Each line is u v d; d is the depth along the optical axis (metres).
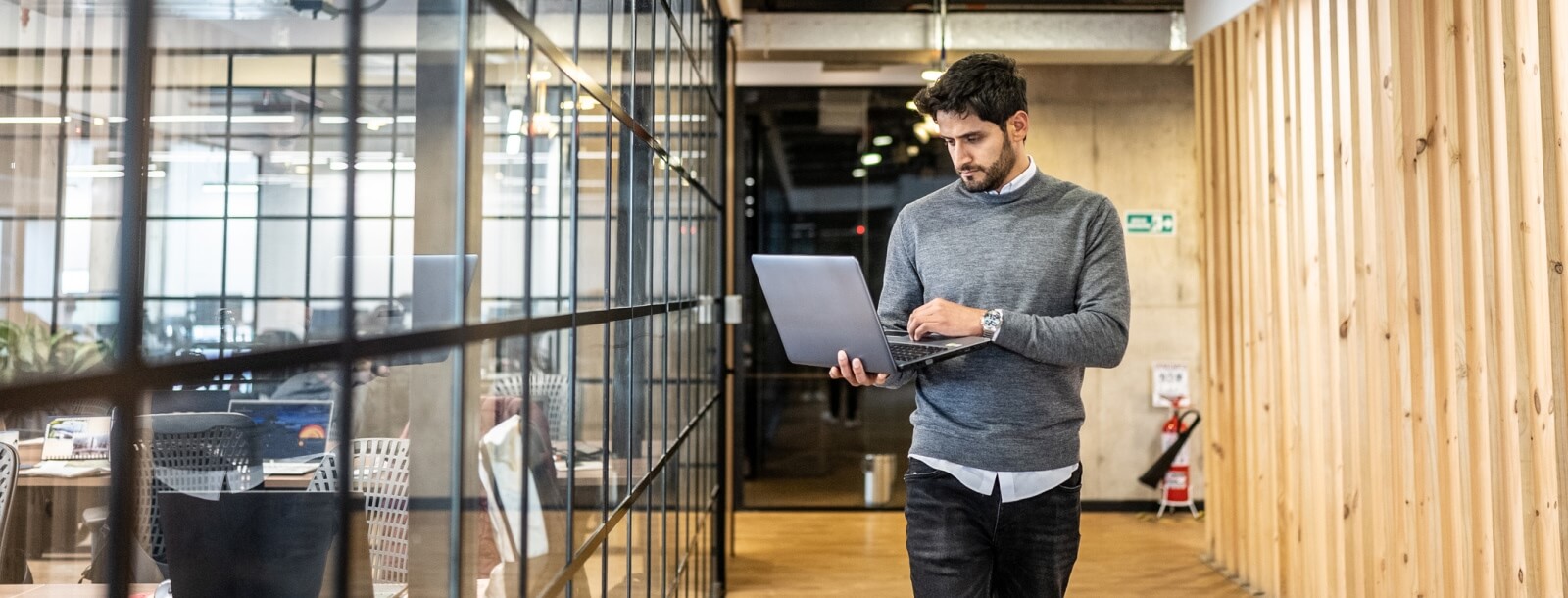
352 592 0.90
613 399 1.92
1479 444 3.04
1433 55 3.23
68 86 0.72
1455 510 3.12
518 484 1.31
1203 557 4.90
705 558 3.68
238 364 0.76
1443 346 3.21
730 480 5.11
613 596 1.93
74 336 0.64
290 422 0.85
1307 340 3.93
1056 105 6.16
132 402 0.66
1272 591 4.21
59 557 0.72
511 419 1.28
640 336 2.20
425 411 1.03
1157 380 6.12
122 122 0.73
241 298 0.77
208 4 0.79
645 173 2.27
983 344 1.87
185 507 0.86
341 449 0.88
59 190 0.70
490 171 1.18
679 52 2.92
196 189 0.77
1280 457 4.18
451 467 1.09
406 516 1.00
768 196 6.39
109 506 0.65
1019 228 2.00
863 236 6.37
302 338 0.83
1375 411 3.51
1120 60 5.60
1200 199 4.92
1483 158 2.98
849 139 6.38
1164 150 6.17
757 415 6.41
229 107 0.79
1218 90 4.66
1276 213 4.14
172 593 0.86
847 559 5.01
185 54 0.78
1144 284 6.17
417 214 0.99
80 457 0.67
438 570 1.07
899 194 6.37
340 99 0.86
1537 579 2.81
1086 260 2.00
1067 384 2.00
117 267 0.70
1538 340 2.77
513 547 1.29
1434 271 3.23
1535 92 2.76
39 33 0.72
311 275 0.83
